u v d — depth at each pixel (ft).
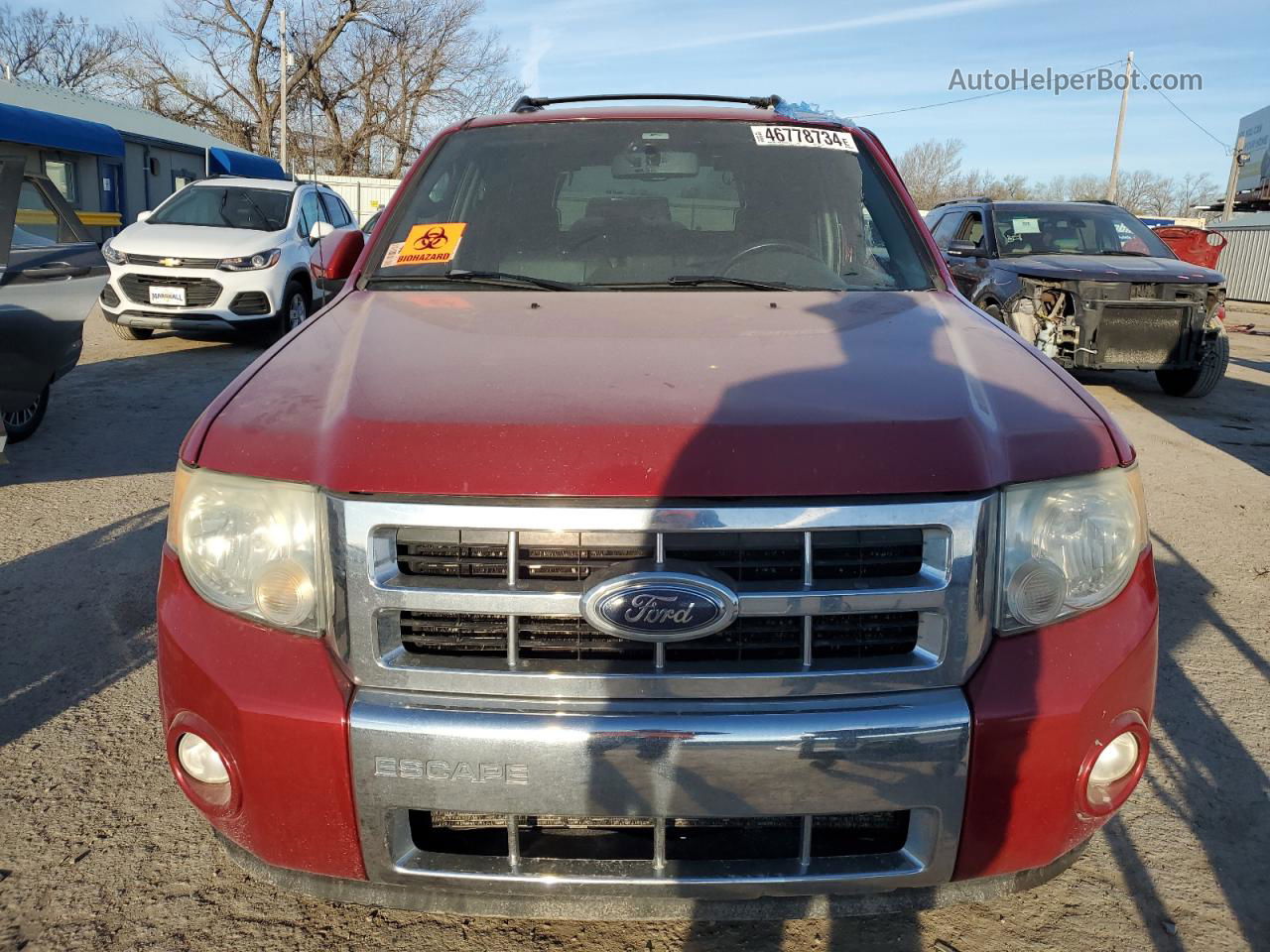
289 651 5.71
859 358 6.81
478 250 9.55
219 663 5.75
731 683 5.53
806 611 5.50
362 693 5.58
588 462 5.48
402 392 6.16
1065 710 5.64
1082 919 7.31
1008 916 7.34
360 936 7.07
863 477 5.53
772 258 9.45
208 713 5.77
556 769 5.45
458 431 5.64
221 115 138.82
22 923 7.09
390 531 5.54
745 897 5.71
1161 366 27.84
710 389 6.13
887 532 5.58
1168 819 8.54
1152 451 22.65
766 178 10.15
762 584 5.51
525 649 5.59
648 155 10.32
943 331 7.61
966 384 6.43
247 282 31.17
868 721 5.48
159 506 16.52
